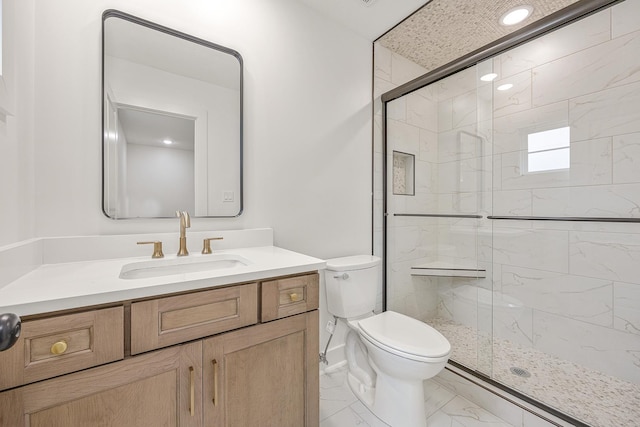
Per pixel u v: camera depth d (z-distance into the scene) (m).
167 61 1.27
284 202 1.63
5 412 0.58
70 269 0.92
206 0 1.37
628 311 1.53
